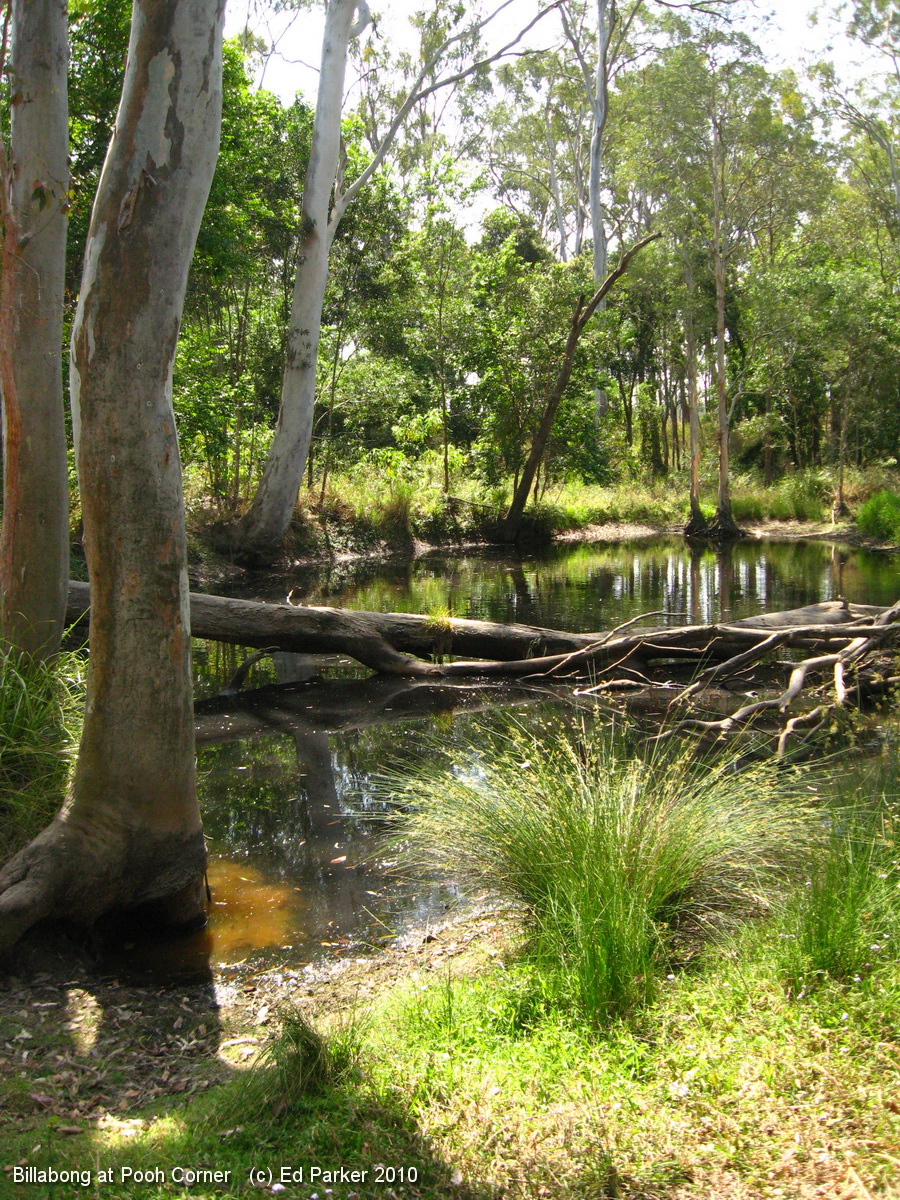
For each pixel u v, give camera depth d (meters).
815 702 9.06
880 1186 2.32
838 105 32.75
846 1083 2.72
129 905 4.47
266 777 7.11
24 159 5.86
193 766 4.60
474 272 26.41
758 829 4.33
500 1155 2.57
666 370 42.56
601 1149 2.54
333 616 10.20
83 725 4.51
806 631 8.95
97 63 14.52
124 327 4.16
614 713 8.90
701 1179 2.43
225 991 4.00
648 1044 3.07
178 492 4.43
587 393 27.77
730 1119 2.63
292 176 22.03
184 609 4.49
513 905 4.28
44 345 5.71
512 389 26.17
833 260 37.62
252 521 20.64
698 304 31.02
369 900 4.95
